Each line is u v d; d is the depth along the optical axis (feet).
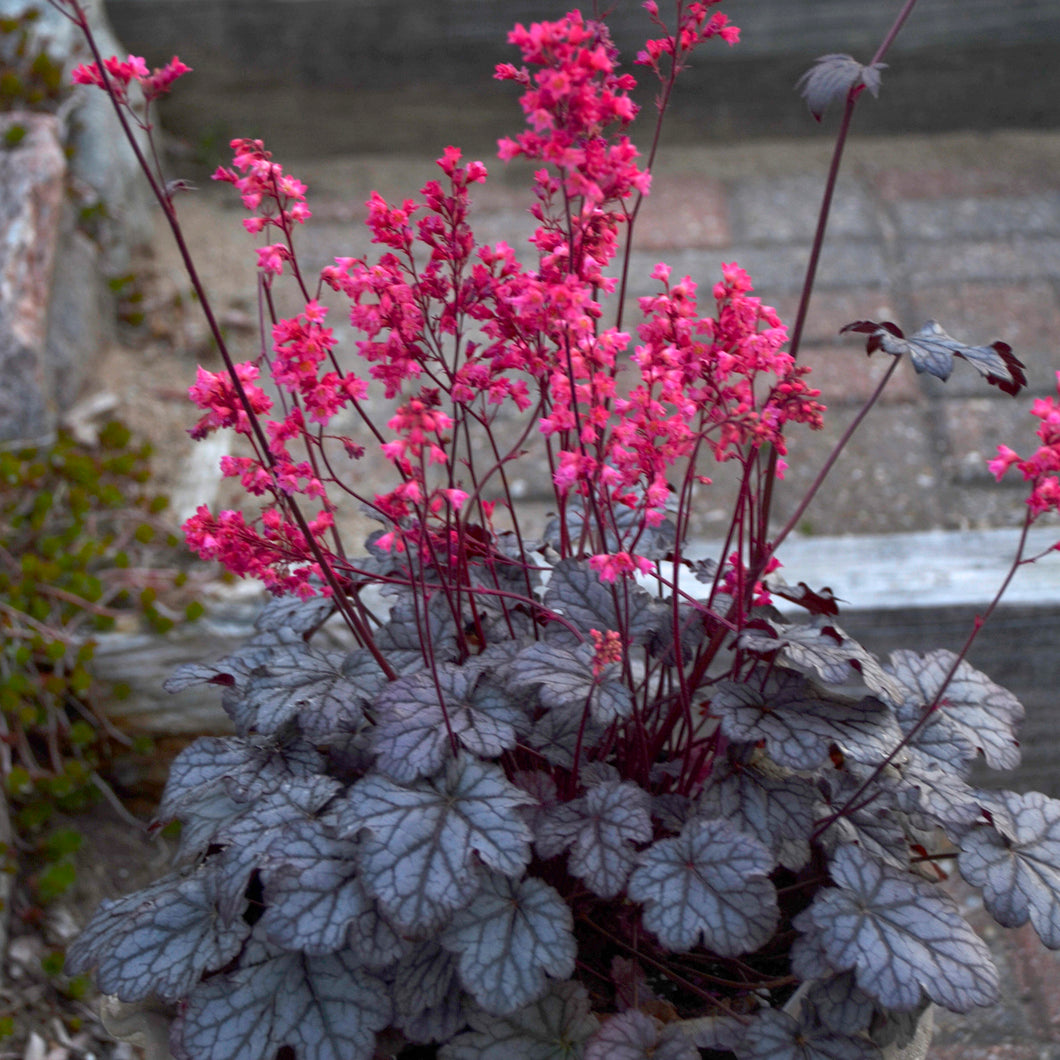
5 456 5.97
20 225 6.60
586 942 4.16
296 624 4.35
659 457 3.83
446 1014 3.83
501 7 9.29
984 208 9.10
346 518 6.35
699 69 9.61
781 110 9.94
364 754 4.10
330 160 9.95
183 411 7.10
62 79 7.74
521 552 4.25
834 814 4.06
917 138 10.12
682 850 3.83
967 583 5.58
